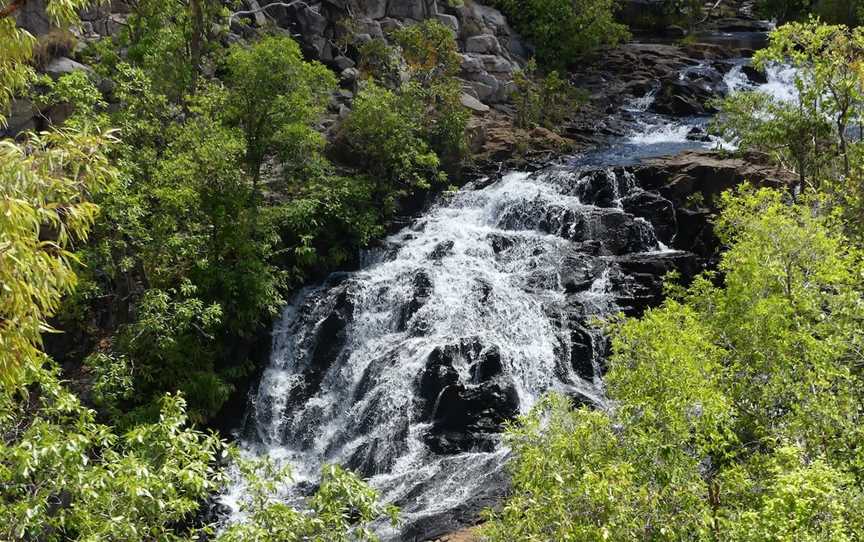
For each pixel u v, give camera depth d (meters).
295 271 25.44
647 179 26.97
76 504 9.50
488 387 21.12
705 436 10.34
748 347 12.26
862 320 12.74
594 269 24.23
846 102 19.47
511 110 37.16
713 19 50.00
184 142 22.47
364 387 22.70
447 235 27.06
